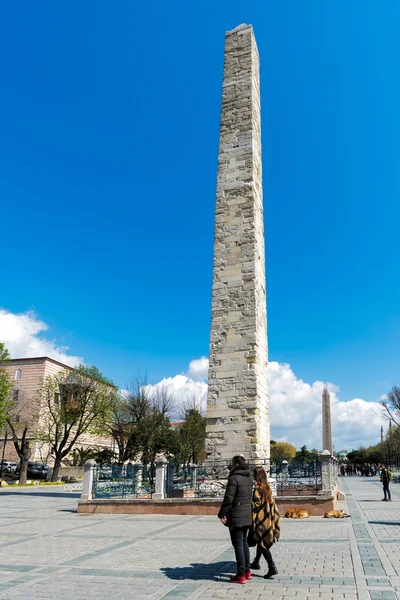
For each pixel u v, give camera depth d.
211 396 21.97
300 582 7.93
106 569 9.08
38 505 23.92
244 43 27.00
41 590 7.61
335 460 25.50
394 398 60.94
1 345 44.88
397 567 8.95
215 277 23.59
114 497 20.81
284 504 18.25
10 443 59.59
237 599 7.03
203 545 11.68
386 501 25.84
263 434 21.83
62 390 50.56
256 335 22.09
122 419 55.94
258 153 26.11
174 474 21.16
